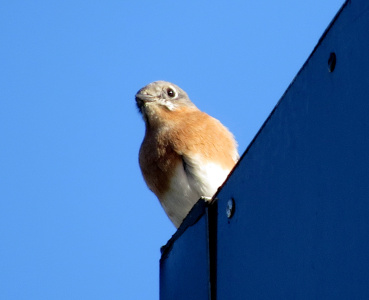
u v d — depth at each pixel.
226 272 8.14
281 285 7.03
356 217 5.97
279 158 7.48
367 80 6.09
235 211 8.24
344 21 6.54
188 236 9.16
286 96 7.51
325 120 6.65
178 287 9.24
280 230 7.22
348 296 5.93
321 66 6.84
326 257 6.33
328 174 6.48
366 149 5.96
